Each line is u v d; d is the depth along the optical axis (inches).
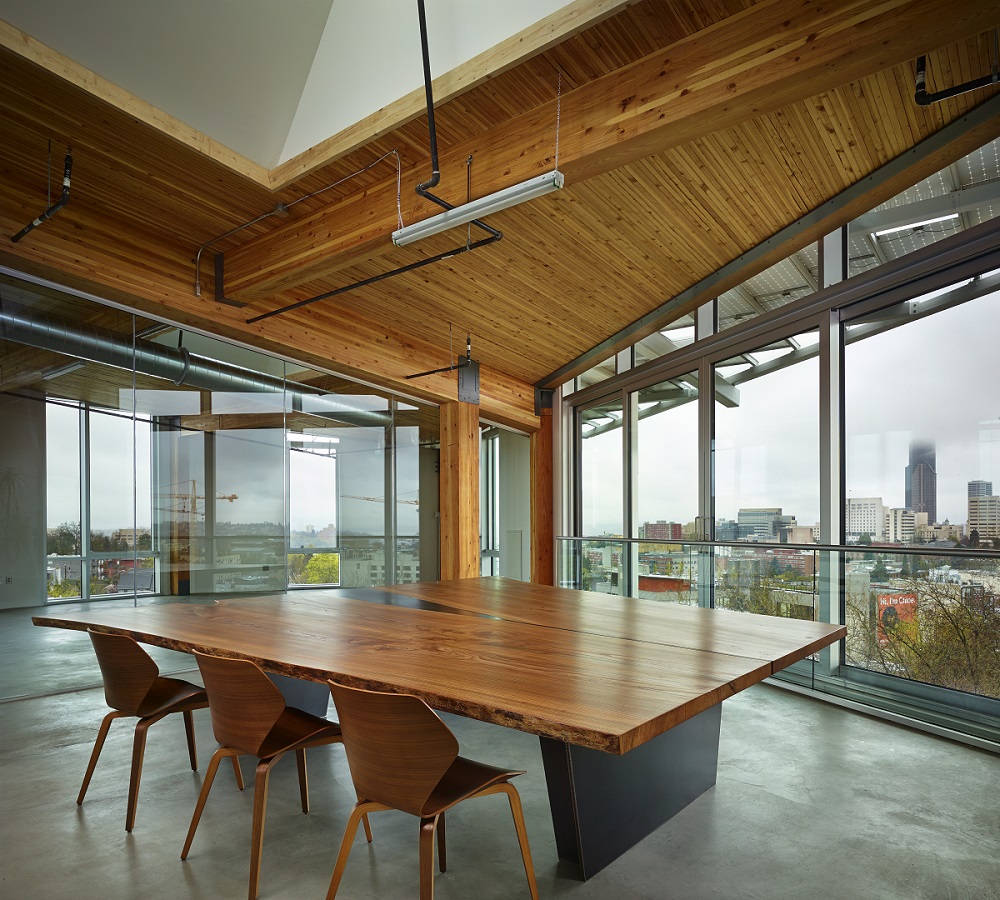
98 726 163.9
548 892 90.0
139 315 219.9
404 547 318.7
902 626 167.5
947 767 135.1
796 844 103.0
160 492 225.9
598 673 86.2
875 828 108.3
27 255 180.9
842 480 204.8
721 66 127.7
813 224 206.5
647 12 130.6
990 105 156.6
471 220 146.4
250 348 254.8
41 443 197.3
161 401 226.5
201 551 237.3
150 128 157.8
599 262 243.9
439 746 70.2
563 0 126.0
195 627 122.3
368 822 110.3
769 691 197.6
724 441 256.4
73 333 203.9
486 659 94.6
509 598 162.1
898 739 152.6
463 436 333.1
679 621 127.2
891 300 190.4
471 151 164.2
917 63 129.1
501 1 134.5
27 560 193.5
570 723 65.9
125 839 104.3
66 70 142.6
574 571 323.9
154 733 158.7
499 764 136.7
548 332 307.9
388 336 294.2
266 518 258.5
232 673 90.5
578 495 374.3
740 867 96.3
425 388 313.1
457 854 100.5
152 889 90.2
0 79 146.6
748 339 243.8
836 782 127.2
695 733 120.9
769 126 172.2
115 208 195.6
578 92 147.5
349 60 160.2
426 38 136.9
